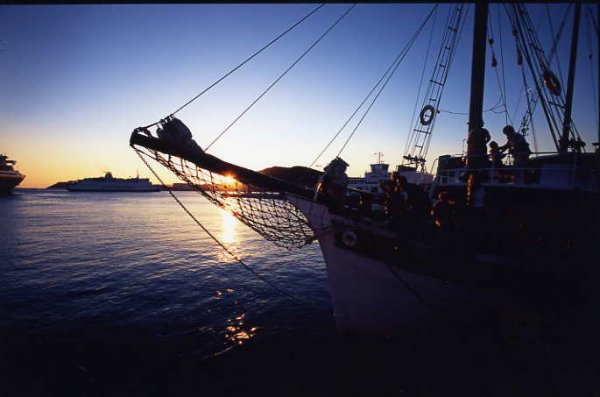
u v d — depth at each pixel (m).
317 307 11.48
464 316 7.08
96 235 31.48
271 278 16.00
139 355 7.91
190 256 21.75
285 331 9.19
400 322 7.38
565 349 6.44
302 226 7.47
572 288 6.79
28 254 21.28
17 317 10.35
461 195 8.84
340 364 6.98
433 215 7.60
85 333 9.20
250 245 27.53
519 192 7.20
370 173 45.84
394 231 7.08
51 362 7.59
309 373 6.84
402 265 7.05
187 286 14.32
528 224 7.05
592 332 6.52
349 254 7.24
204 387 6.54
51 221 43.00
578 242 6.87
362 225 7.16
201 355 7.86
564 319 6.70
